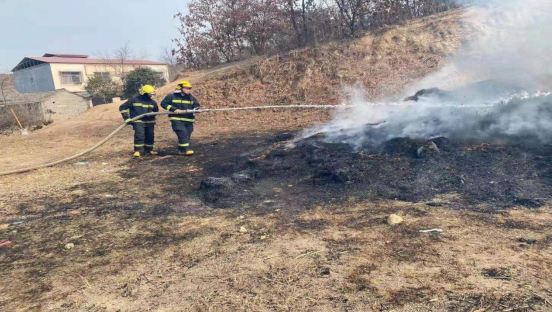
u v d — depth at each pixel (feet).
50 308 9.14
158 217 15.24
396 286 8.89
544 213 12.45
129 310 8.82
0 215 16.44
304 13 56.70
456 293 8.39
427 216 13.08
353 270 9.82
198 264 10.93
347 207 14.79
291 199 16.38
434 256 10.18
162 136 37.32
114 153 29.73
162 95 57.98
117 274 10.66
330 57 49.11
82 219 15.46
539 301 7.84
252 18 68.13
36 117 77.15
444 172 17.35
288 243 11.90
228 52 75.31
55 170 24.57
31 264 11.64
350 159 20.52
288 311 8.27
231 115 44.68
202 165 23.93
